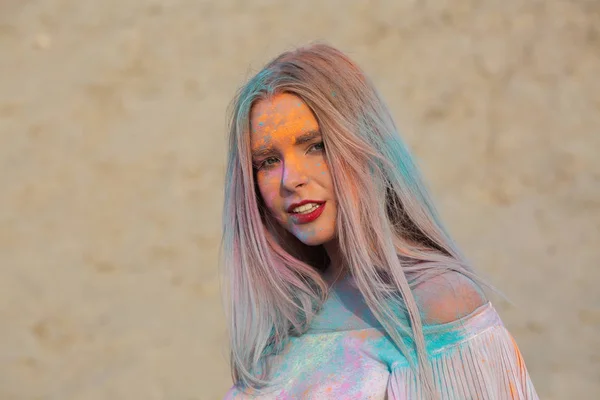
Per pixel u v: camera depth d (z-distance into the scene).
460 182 10.29
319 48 2.74
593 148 10.40
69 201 10.96
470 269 2.63
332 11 12.24
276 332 2.85
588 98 10.88
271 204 2.75
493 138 10.67
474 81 11.23
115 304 9.62
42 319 9.60
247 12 12.52
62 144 11.61
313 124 2.63
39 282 10.09
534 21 11.75
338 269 2.83
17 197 11.11
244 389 2.84
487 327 2.49
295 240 2.94
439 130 10.82
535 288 8.91
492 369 2.44
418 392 2.45
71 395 8.56
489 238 9.57
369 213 2.59
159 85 11.96
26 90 12.32
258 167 2.77
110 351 9.04
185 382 8.44
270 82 2.68
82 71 12.37
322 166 2.64
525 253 9.35
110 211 10.74
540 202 9.97
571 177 10.19
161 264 10.02
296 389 2.68
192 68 12.05
